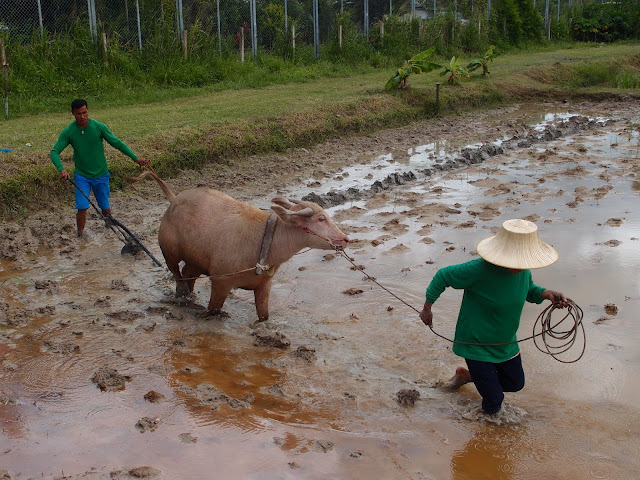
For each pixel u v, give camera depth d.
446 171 13.71
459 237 9.67
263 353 6.62
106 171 9.48
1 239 9.45
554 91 23.72
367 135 17.12
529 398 5.82
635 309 7.40
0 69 16.91
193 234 6.98
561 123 18.41
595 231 9.80
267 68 23.11
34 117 15.76
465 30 31.53
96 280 8.29
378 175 13.39
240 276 6.81
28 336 6.80
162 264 8.82
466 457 5.05
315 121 16.23
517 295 5.16
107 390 5.85
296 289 8.09
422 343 6.78
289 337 6.94
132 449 5.04
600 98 23.20
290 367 6.33
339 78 23.70
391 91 19.98
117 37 19.83
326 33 28.95
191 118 15.16
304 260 9.02
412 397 5.75
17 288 7.96
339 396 5.85
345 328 7.12
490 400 5.39
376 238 9.73
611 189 11.98
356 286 8.15
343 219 10.61
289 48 24.75
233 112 16.02
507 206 11.12
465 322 5.36
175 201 7.29
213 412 5.55
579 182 12.49
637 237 9.53
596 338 6.80
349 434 5.31
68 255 9.09
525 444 5.21
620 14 39.44
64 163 11.41
